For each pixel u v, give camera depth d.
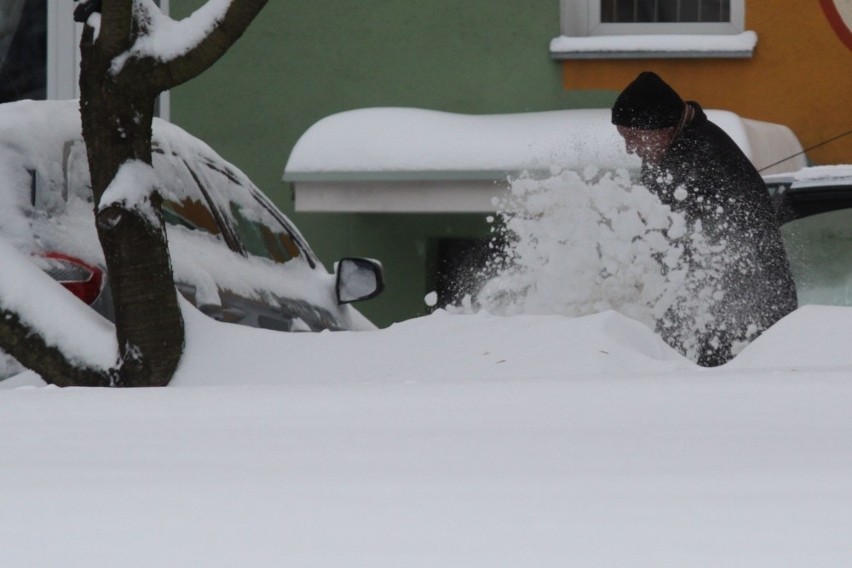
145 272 11.52
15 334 11.52
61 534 2.34
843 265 15.65
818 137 27.61
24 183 12.14
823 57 27.50
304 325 15.36
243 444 4.16
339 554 2.16
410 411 5.54
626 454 3.75
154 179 11.90
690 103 13.60
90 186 12.92
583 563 2.08
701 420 4.95
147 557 2.14
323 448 4.00
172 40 11.90
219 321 12.80
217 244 14.34
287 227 16.73
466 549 2.19
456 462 3.61
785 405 5.50
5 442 4.25
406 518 2.52
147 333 11.43
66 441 4.28
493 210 25.02
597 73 27.78
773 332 10.59
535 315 11.35
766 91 27.72
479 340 10.80
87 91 11.91
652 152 13.49
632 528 2.36
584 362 9.88
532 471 3.33
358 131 26.03
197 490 2.96
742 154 13.54
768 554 2.12
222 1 11.90
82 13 12.08
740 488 2.88
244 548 2.21
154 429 4.74
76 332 11.56
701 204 13.20
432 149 25.33
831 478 3.04
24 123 12.53
